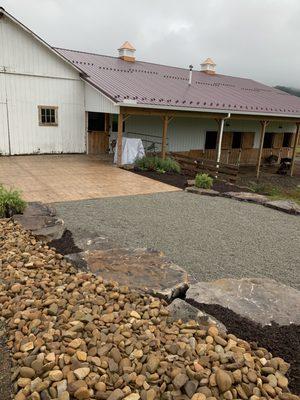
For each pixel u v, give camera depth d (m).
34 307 3.10
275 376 2.40
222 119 15.30
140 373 2.34
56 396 2.16
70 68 14.05
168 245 5.54
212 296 3.48
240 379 2.29
